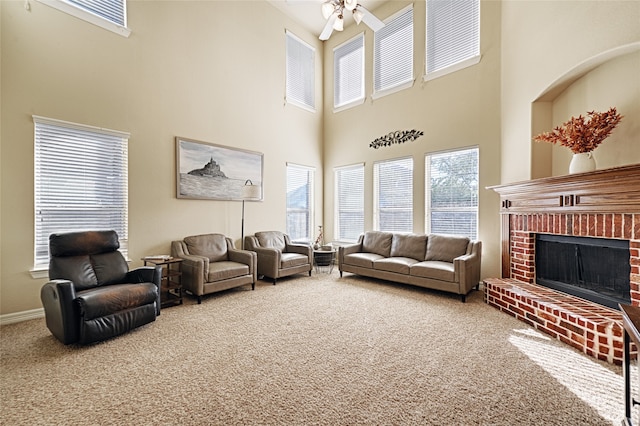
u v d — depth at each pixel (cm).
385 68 561
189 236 433
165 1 416
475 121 440
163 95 414
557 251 318
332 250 589
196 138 450
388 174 559
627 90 261
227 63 491
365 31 591
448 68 467
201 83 457
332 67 651
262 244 505
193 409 166
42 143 319
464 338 260
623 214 237
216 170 472
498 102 419
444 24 481
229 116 493
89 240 306
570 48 293
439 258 436
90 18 348
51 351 237
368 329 281
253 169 525
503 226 388
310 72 641
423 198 500
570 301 281
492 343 249
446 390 183
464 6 459
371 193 578
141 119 393
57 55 327
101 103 358
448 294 401
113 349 240
